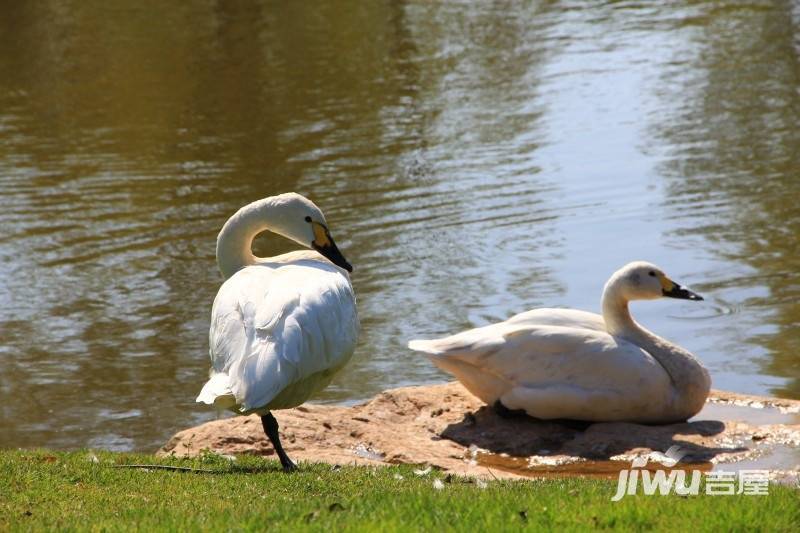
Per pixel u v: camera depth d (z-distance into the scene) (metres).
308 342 8.17
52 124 26.38
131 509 7.25
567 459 9.86
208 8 38.97
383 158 22.55
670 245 17.45
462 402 11.38
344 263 9.79
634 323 11.04
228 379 7.96
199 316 15.53
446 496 7.44
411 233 18.47
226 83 29.36
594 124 24.11
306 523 6.72
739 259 16.78
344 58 31.58
